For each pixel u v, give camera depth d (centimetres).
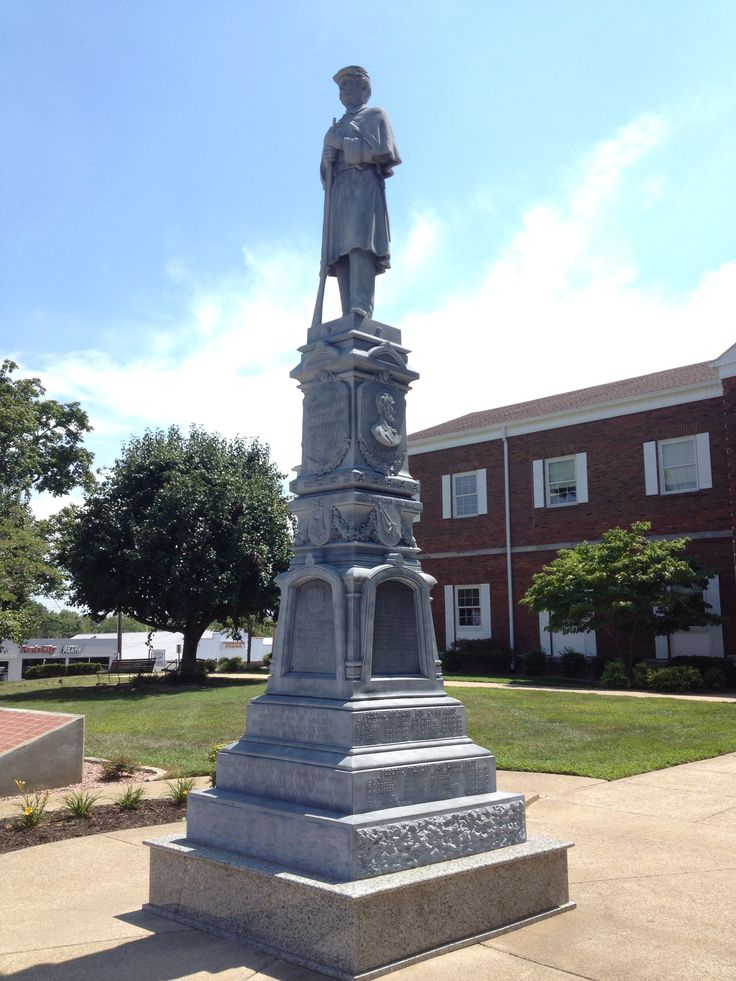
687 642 2414
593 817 843
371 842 489
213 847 558
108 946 496
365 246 696
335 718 552
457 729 602
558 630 2383
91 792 1006
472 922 502
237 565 2848
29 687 3131
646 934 511
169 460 2936
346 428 645
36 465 3769
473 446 3030
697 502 2467
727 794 948
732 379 2242
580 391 3266
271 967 461
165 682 2992
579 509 2728
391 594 613
